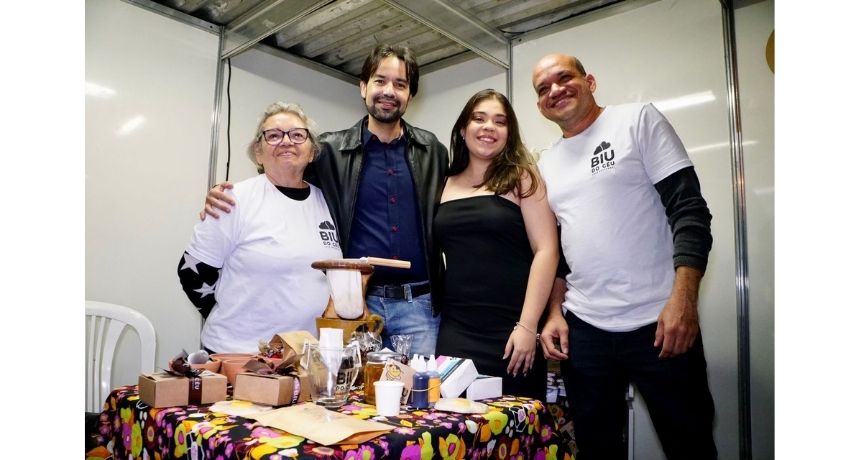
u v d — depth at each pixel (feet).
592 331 5.81
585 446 5.83
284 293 5.41
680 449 5.48
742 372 7.18
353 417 3.19
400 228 6.22
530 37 9.75
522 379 5.24
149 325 6.56
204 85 9.35
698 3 7.90
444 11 8.31
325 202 6.22
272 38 10.25
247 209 5.56
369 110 6.31
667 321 5.27
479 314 5.41
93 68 8.07
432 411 3.48
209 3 8.84
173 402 3.40
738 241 7.30
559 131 9.34
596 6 8.94
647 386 5.58
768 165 7.20
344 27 9.73
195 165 9.21
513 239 5.63
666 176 5.52
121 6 8.39
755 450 7.09
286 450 2.55
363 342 4.26
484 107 5.86
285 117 5.74
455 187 6.19
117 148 8.29
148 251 8.59
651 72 8.32
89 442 3.87
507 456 3.57
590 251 5.71
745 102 7.41
